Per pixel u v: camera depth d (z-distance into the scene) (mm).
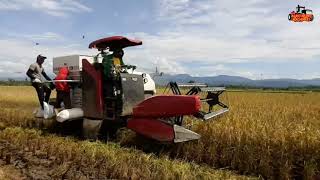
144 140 9773
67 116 10547
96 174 7250
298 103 22391
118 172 7148
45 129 12289
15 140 10031
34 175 7133
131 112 10031
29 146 9328
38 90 11953
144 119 8992
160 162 7984
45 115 11625
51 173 7234
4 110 16625
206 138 9219
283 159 8078
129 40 10070
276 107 17391
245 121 10320
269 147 8492
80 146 9250
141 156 8289
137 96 10258
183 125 9914
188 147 8922
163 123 8680
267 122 10688
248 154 8250
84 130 10719
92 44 10391
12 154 8742
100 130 10469
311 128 9875
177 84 9203
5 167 7625
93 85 10430
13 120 14109
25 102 23297
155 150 9344
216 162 8547
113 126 10719
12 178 6863
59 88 11477
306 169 7508
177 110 8406
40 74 12008
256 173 7852
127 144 9984
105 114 10367
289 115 14320
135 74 10375
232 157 8422
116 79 10055
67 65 11539
